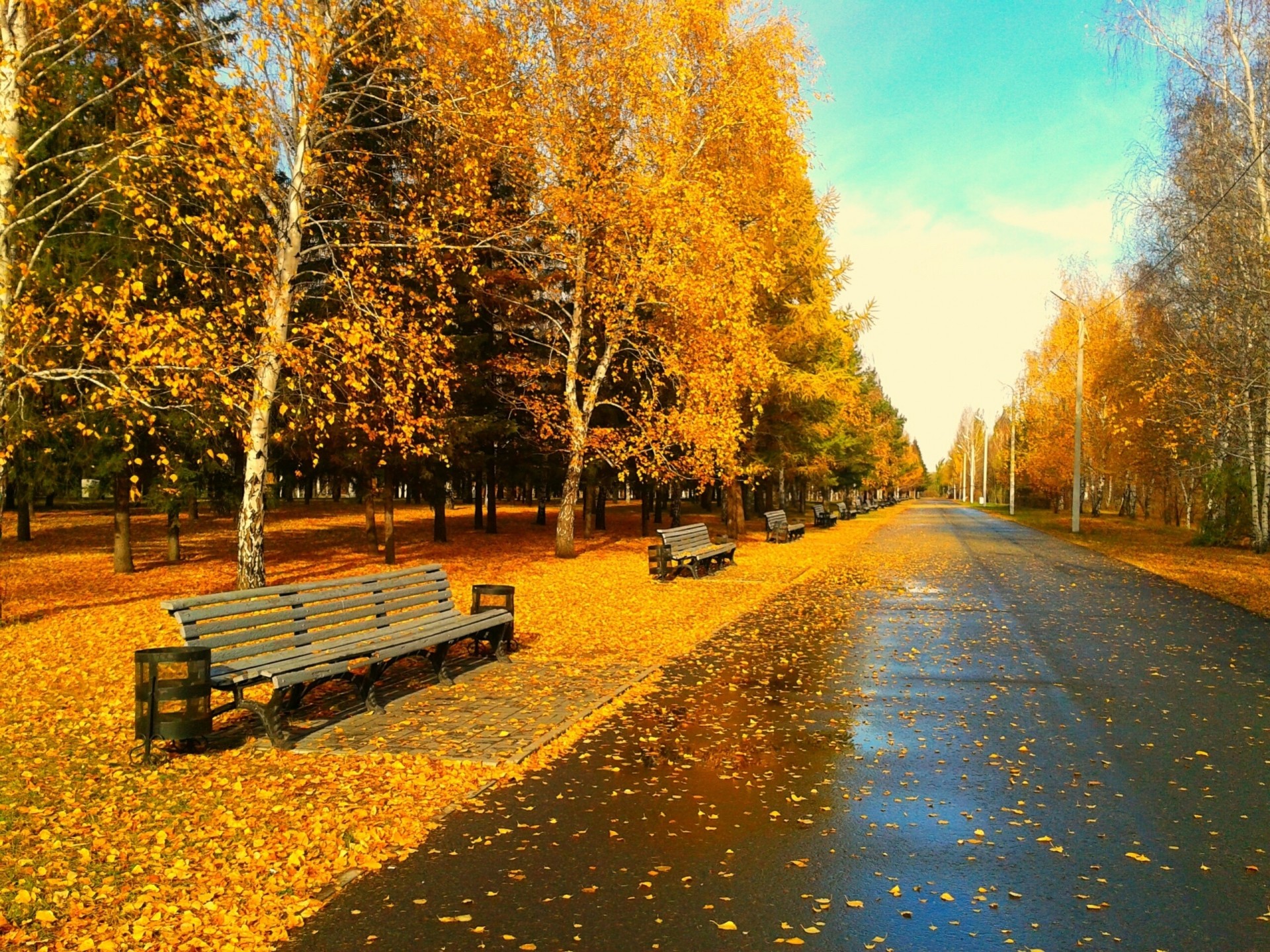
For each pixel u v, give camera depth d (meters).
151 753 6.09
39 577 16.91
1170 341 27.20
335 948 3.65
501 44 15.16
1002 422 93.12
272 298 12.02
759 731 7.02
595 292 19.53
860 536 33.91
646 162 17.83
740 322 17.94
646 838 4.85
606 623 12.20
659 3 18.11
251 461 12.41
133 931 3.75
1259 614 13.41
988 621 12.71
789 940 3.74
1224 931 3.86
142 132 11.55
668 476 20.98
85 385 12.96
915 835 4.93
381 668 7.45
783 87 19.48
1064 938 3.79
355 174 14.95
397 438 15.23
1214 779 5.90
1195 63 23.53
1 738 6.54
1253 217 23.53
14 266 10.58
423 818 5.11
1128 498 54.59
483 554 21.81
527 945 3.68
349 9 12.18
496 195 18.69
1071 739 6.83
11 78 10.32
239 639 6.56
